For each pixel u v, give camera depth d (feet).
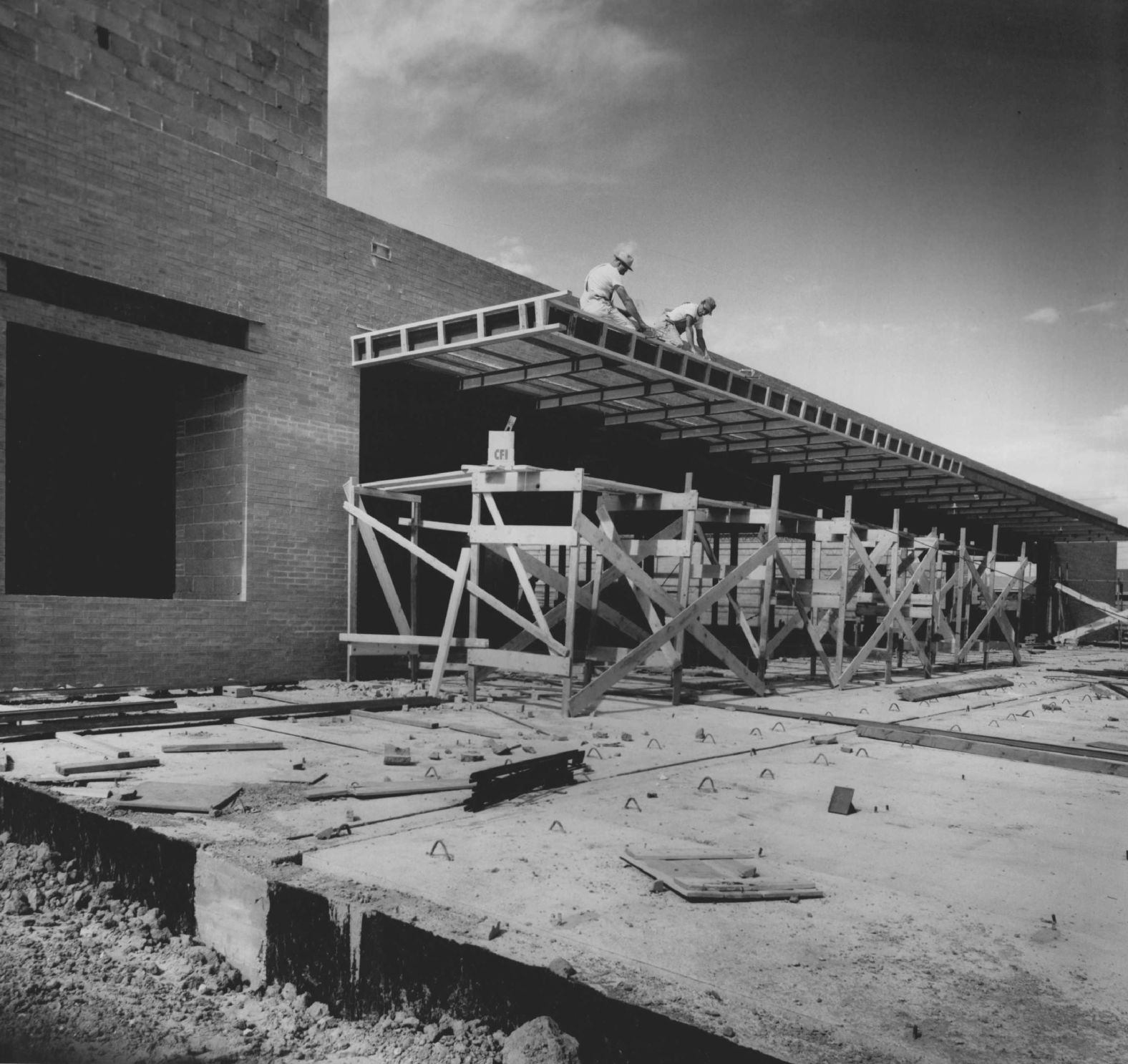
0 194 29.04
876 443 49.83
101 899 15.03
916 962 10.30
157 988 12.08
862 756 24.22
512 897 12.16
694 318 41.88
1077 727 30.94
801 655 64.54
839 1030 8.48
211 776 19.48
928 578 68.95
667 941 10.70
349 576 38.63
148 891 14.73
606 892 12.49
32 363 37.70
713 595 35.32
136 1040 10.62
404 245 42.60
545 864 13.67
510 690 37.37
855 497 69.51
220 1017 11.37
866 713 33.14
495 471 33.30
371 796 17.80
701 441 54.44
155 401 39.83
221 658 34.91
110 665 31.71
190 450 38.29
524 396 46.09
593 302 36.45
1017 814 18.08
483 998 10.11
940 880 13.55
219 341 36.22
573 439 52.95
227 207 35.45
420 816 16.58
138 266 32.60
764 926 11.36
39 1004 11.39
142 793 17.20
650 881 13.03
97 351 35.12
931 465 54.60
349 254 40.09
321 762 21.26
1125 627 102.06
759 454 56.44
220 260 35.17
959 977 9.93
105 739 23.79
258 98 37.22
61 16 30.81
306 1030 11.00
